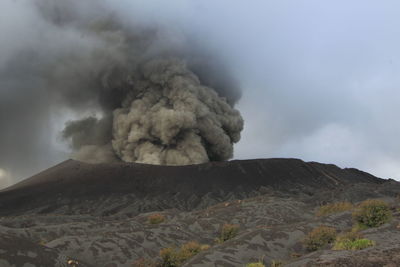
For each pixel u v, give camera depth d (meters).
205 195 97.06
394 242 16.72
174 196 96.31
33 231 38.84
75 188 102.12
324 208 45.25
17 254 17.72
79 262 19.78
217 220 45.81
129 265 29.53
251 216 48.06
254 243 27.11
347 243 17.81
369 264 13.36
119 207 88.62
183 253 27.45
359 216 26.75
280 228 30.84
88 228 44.00
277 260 24.53
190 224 43.69
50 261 18.39
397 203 38.34
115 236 34.44
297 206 58.00
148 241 34.91
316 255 16.69
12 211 90.00
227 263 23.05
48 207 90.06
